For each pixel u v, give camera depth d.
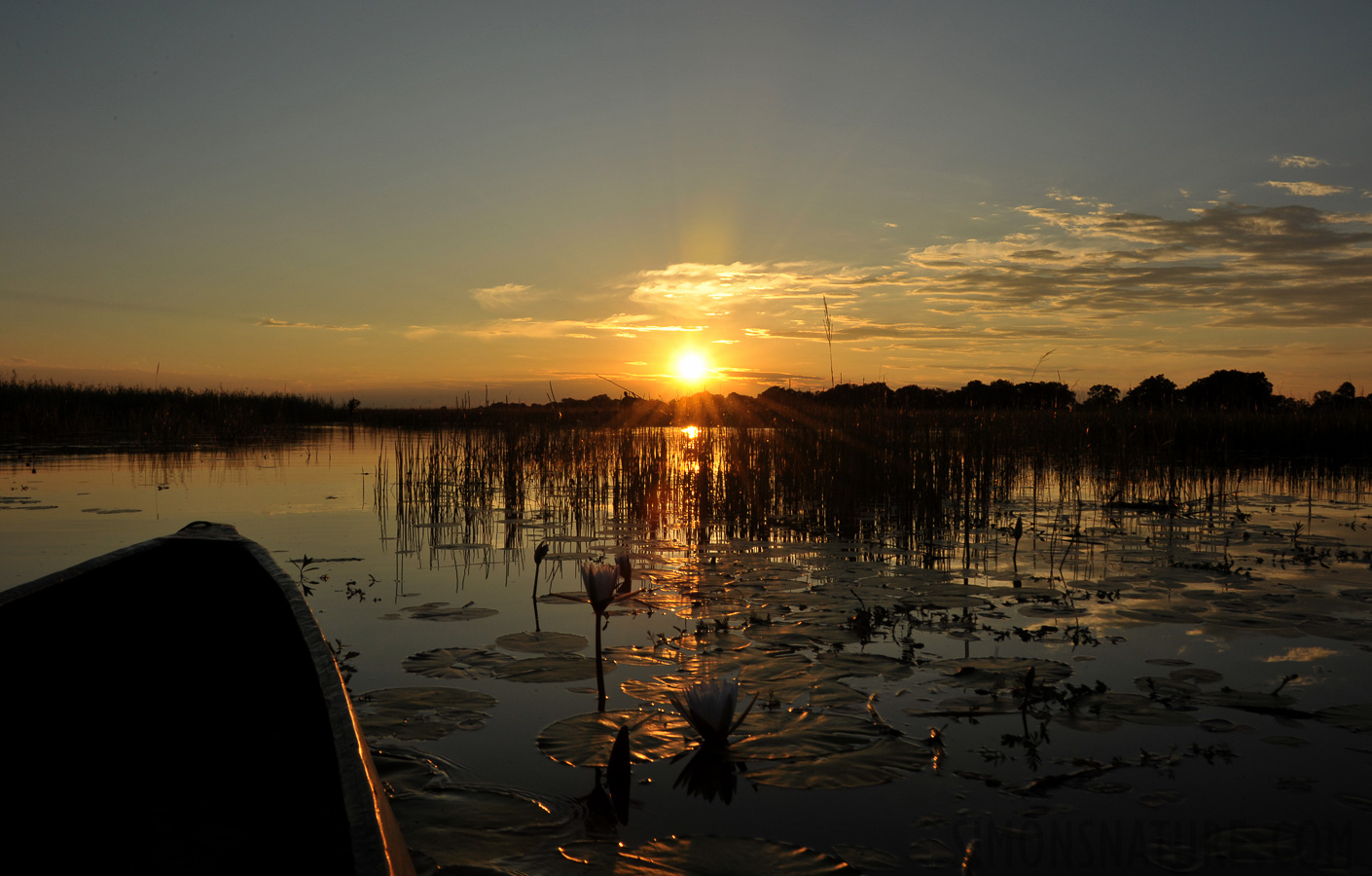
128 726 2.34
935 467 8.04
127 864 1.62
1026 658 3.28
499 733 2.50
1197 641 3.55
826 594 4.44
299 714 2.08
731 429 9.52
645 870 1.74
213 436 18.34
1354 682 3.01
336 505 7.79
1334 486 10.29
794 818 2.00
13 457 12.58
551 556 5.50
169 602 2.94
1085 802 2.10
